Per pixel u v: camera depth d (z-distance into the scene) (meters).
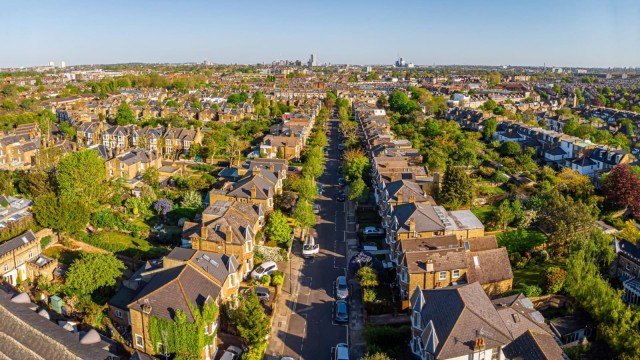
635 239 103.94
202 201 128.88
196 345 67.62
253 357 69.31
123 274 92.44
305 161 172.12
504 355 63.94
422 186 130.88
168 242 107.94
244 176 132.00
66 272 89.69
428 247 87.94
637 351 63.25
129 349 72.94
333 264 99.88
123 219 116.75
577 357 67.56
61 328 65.31
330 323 80.62
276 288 87.62
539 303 82.25
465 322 63.91
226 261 82.38
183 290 71.00
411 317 72.38
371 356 64.69
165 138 192.88
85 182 119.00
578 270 81.50
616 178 126.31
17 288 88.12
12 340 60.22
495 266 85.56
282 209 123.50
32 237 97.19
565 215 103.38
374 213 126.56
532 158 177.62
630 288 83.88
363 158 150.50
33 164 169.12
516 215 115.31
